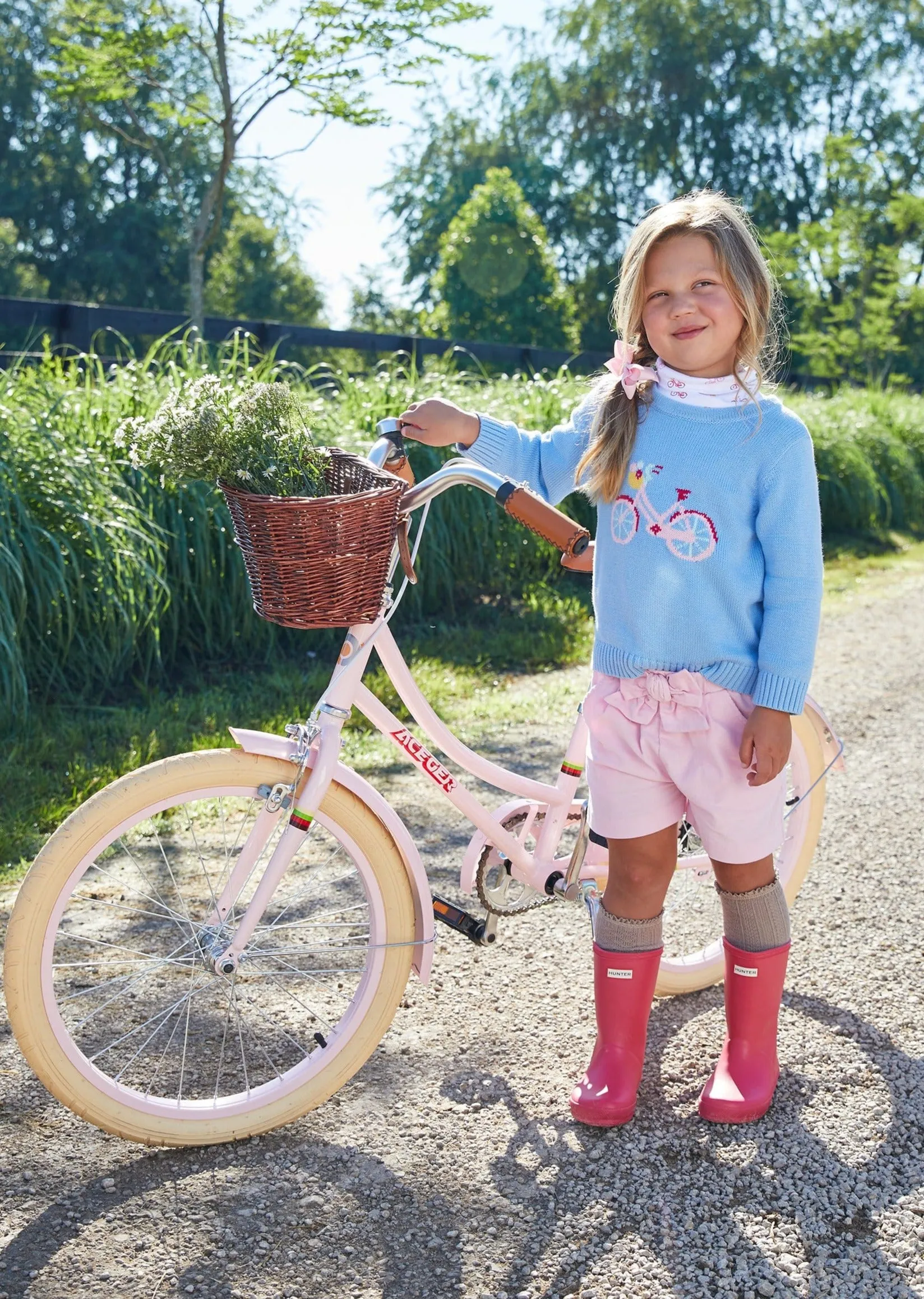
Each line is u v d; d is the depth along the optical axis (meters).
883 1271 1.72
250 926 2.01
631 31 33.25
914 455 13.05
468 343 9.57
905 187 34.41
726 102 33.62
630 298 1.99
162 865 3.20
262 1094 2.04
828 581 8.54
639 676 1.99
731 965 2.14
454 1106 2.13
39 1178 1.90
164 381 5.73
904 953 2.75
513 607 6.67
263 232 32.22
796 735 2.65
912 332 28.78
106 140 30.92
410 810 3.68
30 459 4.66
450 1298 1.66
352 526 1.78
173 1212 1.82
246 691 4.84
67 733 4.07
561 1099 2.15
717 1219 1.83
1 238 31.58
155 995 2.50
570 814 2.29
